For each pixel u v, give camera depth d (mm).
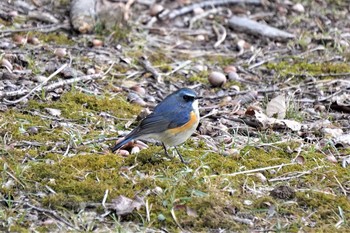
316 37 16797
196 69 15008
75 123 11719
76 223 8836
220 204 9281
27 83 12953
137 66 14742
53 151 10609
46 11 16406
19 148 10625
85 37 15523
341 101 13633
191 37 16766
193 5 18094
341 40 16719
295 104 13195
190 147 11211
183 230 8852
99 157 10375
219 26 17297
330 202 9602
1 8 16188
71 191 9422
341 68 15328
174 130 10359
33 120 11562
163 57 15445
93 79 13578
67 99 12508
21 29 15266
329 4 18984
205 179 9938
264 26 17094
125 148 11094
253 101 13609
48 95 12617
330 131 12070
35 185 9562
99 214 9047
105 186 9492
